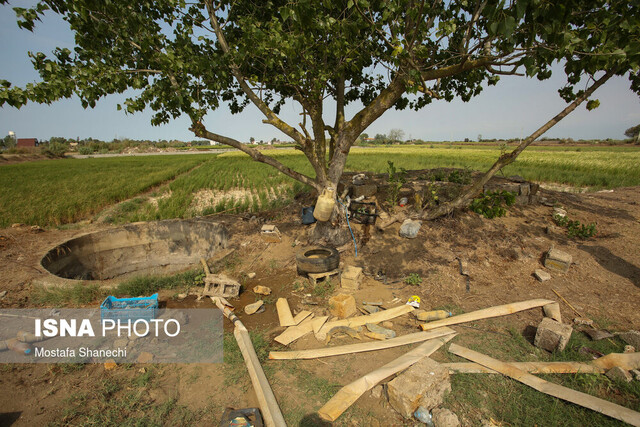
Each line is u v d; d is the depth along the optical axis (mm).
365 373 3576
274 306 5379
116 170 28172
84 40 5059
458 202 7047
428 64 5805
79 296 5602
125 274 9461
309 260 5953
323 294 5629
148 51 5188
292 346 4191
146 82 5859
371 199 8555
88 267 8719
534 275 5734
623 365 3512
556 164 21094
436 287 5543
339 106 7512
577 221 7086
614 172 17500
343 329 4406
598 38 4355
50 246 7930
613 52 3943
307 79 6211
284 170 6652
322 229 7293
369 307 4992
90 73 4766
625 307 4730
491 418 2984
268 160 6406
